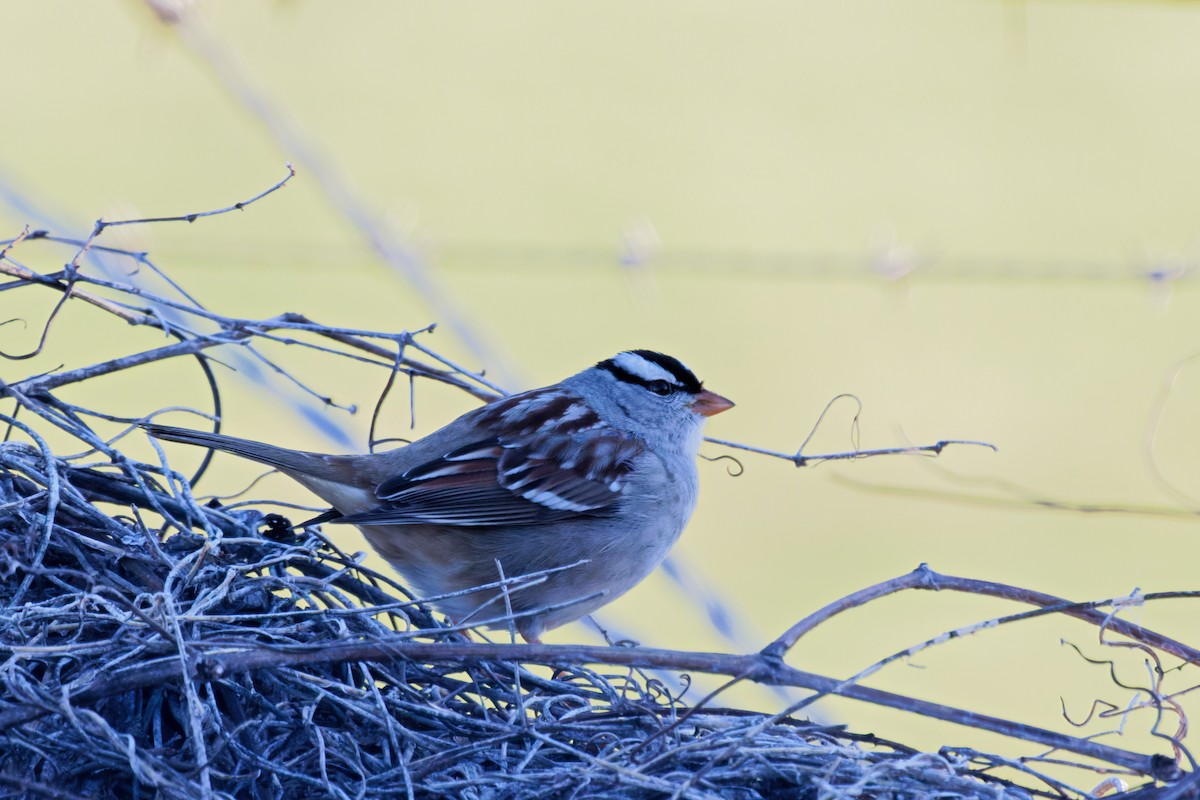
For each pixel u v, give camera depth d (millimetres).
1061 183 18562
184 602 6078
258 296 14820
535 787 5555
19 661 5633
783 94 20766
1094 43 22625
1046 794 5734
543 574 6375
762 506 14078
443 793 5555
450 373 7891
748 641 8078
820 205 17906
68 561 6250
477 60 21203
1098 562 13156
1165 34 23109
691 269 8898
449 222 16203
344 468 7590
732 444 7312
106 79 18672
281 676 5816
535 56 21516
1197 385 15875
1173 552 13367
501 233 16031
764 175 18500
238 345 7449
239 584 6191
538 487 7691
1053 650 11594
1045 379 15875
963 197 18156
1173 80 21547
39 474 6301
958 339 16906
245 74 8484
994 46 22516
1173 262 8898
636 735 5949
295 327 7043
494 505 7617
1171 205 17812
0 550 6023
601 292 16625
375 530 7738
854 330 17000
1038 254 15820
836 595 12461
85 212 14641
